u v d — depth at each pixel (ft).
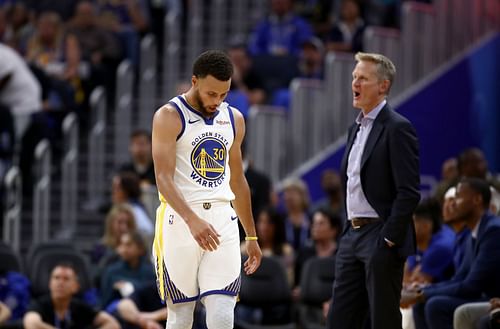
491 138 114.62
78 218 103.04
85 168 110.32
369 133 53.11
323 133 104.78
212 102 47.80
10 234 94.32
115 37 118.01
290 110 102.99
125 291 79.10
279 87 111.04
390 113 52.85
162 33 129.29
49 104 107.76
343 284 54.08
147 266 81.71
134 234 81.30
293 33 117.50
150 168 96.27
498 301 58.03
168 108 47.80
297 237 91.45
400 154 51.90
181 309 49.29
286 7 118.21
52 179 106.22
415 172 52.01
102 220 102.78
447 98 112.78
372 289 52.49
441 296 61.05
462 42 115.44
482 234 61.00
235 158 49.98
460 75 113.70
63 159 105.09
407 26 111.14
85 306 75.51
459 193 62.18
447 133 112.57
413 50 111.75
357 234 53.36
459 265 63.98
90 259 93.86
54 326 74.38
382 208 52.54
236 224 49.03
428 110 111.75
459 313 58.85
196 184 48.19
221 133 48.70
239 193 50.49
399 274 52.49
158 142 47.62
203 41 128.16
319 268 80.64
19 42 118.62
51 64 112.37
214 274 48.14
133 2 125.70
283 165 102.37
